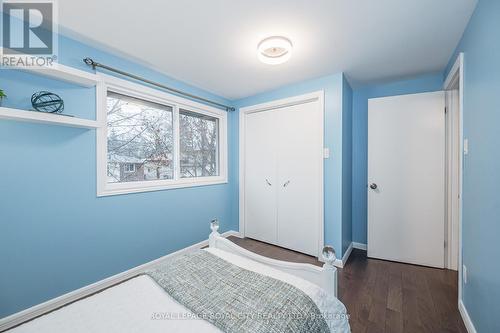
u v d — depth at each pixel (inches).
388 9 57.9
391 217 102.7
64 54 69.2
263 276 46.7
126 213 85.8
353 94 120.0
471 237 58.5
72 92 70.4
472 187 58.2
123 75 84.0
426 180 96.7
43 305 65.1
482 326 51.3
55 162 67.7
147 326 33.8
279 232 121.2
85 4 55.7
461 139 66.3
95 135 76.6
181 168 111.9
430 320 62.5
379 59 85.3
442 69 94.0
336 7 57.2
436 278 86.0
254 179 131.5
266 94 122.9
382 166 104.4
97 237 77.3
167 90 100.7
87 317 35.9
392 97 102.5
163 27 65.7
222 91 121.8
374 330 58.9
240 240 131.5
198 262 54.0
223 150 134.3
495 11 46.1
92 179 76.0
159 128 102.0
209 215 123.1
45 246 65.8
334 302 44.1
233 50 79.0
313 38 71.2
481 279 52.2
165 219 100.0
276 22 63.3
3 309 58.9
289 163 116.7
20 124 61.1
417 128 98.1
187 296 40.2
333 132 99.0
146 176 96.8
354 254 111.4
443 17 60.8
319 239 103.1
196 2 55.4
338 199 97.8
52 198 67.1
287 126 117.2
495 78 46.1
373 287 79.5
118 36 70.1
